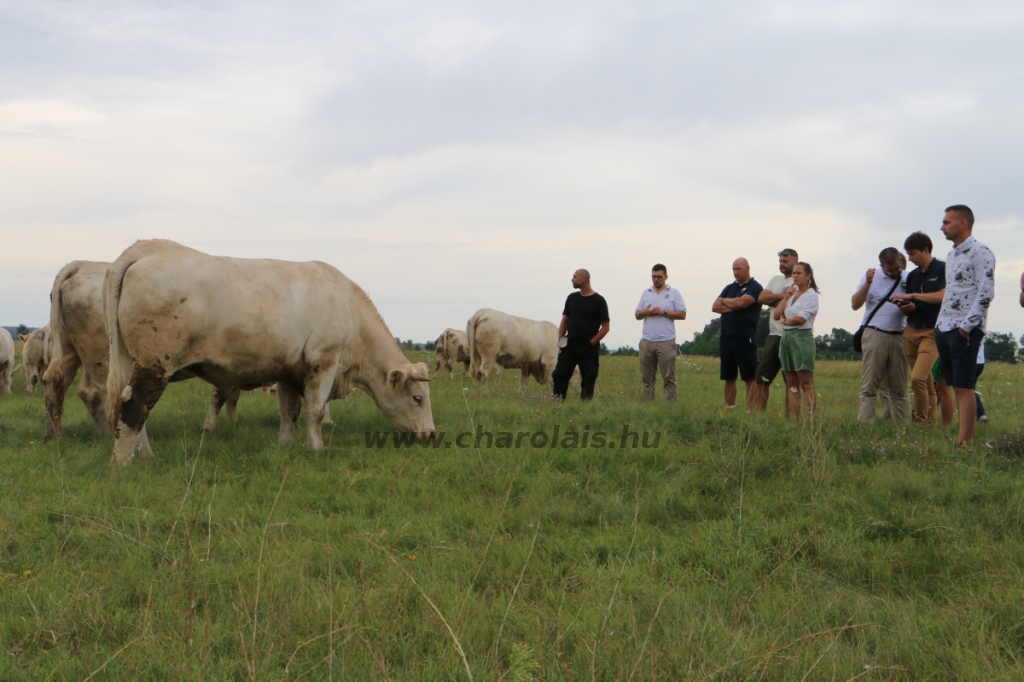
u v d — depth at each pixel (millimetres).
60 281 7109
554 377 11070
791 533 4348
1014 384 14430
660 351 10594
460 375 19656
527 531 4496
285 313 6715
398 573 3676
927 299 7445
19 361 20922
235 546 4059
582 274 10805
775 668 2805
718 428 7152
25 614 3223
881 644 3094
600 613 3232
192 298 6180
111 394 6066
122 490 5047
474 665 2762
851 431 7027
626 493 5312
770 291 9477
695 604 3463
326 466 6066
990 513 4676
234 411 8781
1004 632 3188
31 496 4988
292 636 3004
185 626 2902
